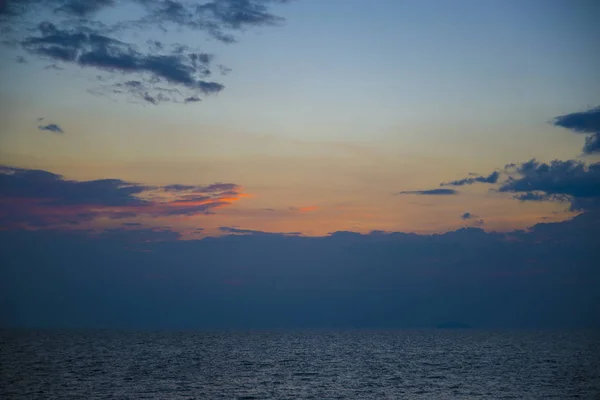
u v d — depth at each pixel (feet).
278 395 188.85
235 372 258.57
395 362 319.47
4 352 387.75
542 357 360.07
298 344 554.05
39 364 290.97
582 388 207.72
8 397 179.11
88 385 207.72
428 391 199.31
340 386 211.61
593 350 439.22
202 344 542.16
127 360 323.57
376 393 194.18
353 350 442.50
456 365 299.99
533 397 186.60
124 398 179.32
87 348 448.24
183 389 200.03
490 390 202.28
